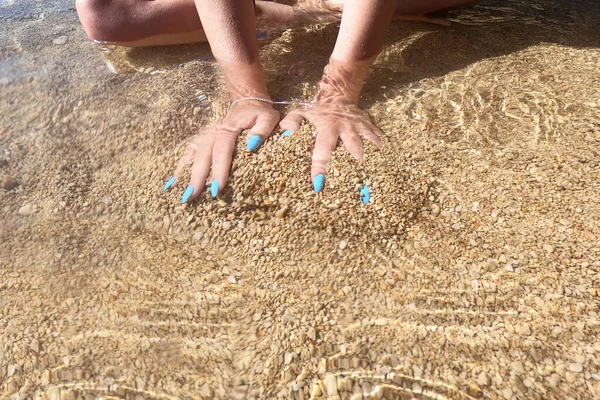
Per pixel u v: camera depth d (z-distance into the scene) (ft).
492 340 1.57
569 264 1.73
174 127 2.27
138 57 2.75
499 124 2.24
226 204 1.98
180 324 1.68
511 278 1.72
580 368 1.48
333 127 2.14
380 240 1.87
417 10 2.87
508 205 1.93
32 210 2.05
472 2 2.94
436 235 1.87
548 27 2.83
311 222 1.91
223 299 1.75
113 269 1.85
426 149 2.14
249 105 2.24
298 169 2.02
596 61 2.53
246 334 1.65
